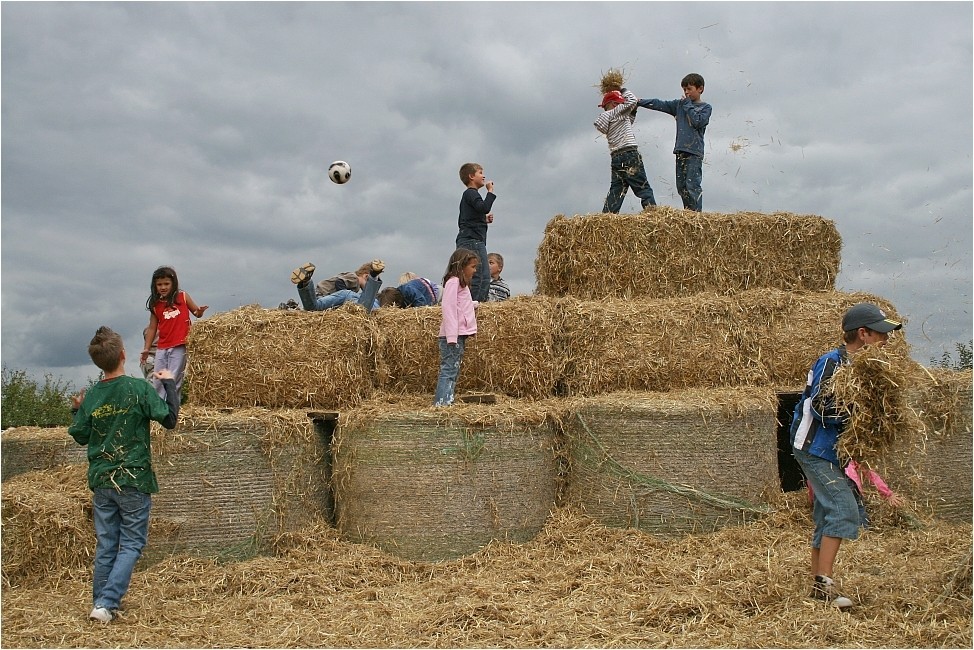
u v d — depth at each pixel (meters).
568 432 6.80
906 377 4.85
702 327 7.25
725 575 5.38
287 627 4.90
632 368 7.13
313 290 7.83
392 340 7.49
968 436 6.77
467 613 4.89
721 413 6.41
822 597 4.86
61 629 4.92
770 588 4.97
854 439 4.86
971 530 6.34
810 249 8.14
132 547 5.26
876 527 6.38
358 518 6.41
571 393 7.32
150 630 4.91
